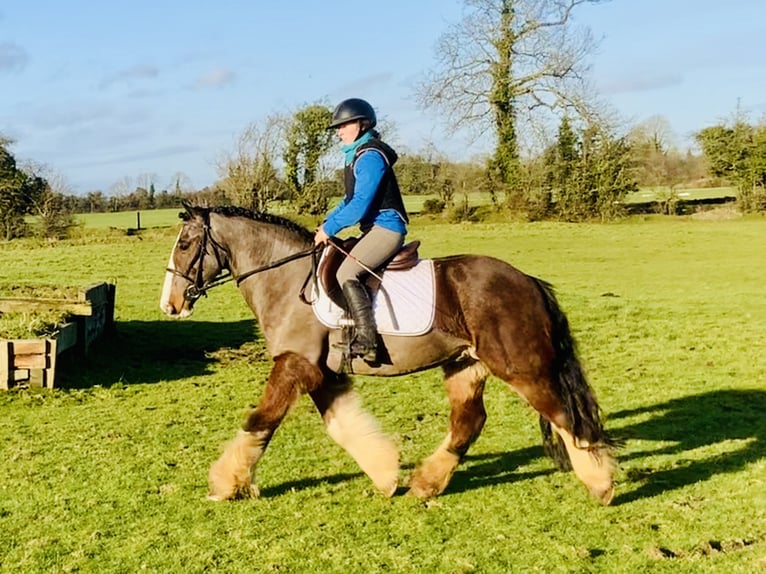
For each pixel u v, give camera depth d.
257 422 5.93
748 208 39.03
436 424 8.47
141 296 18.48
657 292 18.39
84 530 5.54
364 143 5.84
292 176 39.22
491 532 5.48
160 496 6.21
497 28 39.75
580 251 27.80
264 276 6.10
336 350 5.86
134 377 10.91
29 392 9.68
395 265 5.91
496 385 10.02
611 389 9.92
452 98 40.22
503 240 31.33
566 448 5.84
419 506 5.99
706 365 11.23
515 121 40.12
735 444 7.40
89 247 30.09
